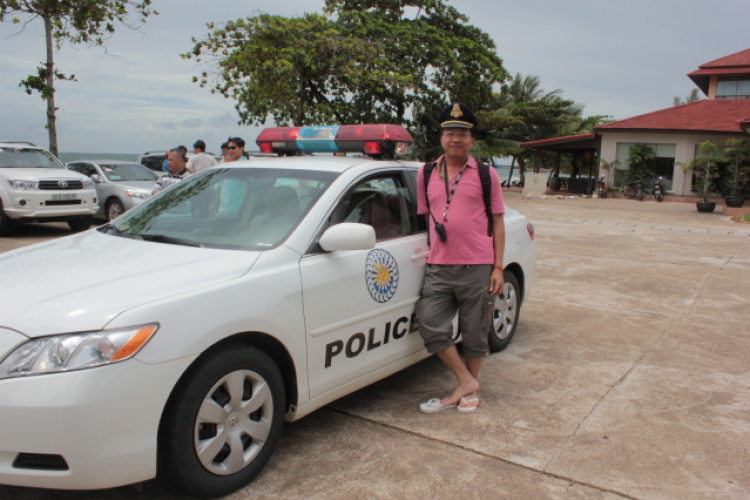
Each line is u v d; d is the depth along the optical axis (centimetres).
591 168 2814
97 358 231
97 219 1439
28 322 240
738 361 473
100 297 252
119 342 235
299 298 300
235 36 1883
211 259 293
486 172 350
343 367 332
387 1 2520
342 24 2234
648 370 450
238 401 276
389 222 376
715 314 614
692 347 507
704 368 456
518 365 459
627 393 407
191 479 260
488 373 441
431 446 329
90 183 1186
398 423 357
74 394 226
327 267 318
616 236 1245
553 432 348
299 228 318
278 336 290
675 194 2433
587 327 564
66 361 230
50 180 1105
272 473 299
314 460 313
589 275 815
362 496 280
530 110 3847
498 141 3788
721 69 2697
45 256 316
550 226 1430
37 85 1508
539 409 379
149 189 1305
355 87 2084
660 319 594
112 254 309
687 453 325
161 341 244
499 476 300
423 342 394
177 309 253
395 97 2536
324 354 318
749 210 1808
